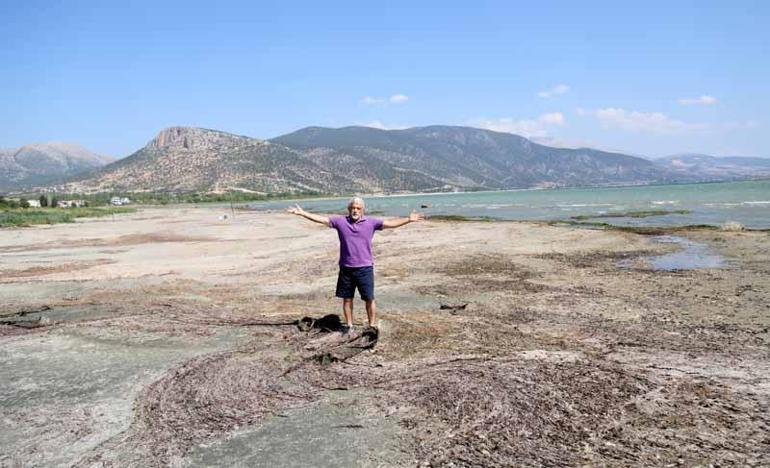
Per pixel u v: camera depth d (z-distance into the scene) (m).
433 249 19.08
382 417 4.78
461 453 4.08
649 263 14.94
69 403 5.35
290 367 6.21
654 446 4.12
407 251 18.78
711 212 36.50
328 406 5.07
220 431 4.61
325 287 12.11
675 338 7.29
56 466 4.10
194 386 5.68
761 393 5.13
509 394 5.18
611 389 5.29
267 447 4.29
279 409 5.04
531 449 4.11
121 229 39.31
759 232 21.50
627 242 20.12
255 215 61.62
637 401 4.99
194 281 13.42
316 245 21.89
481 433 4.39
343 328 7.77
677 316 8.62
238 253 20.23
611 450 4.07
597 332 7.68
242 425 4.71
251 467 3.97
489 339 7.27
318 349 6.86
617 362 6.20
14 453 4.32
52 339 7.76
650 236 21.94
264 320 8.69
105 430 4.70
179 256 19.81
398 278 13.01
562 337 7.41
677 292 10.63
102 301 10.78
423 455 4.07
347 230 7.46
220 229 36.16
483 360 6.28
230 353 6.84
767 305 9.20
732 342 7.02
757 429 4.36
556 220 34.66
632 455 3.98
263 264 16.59
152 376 6.07
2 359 6.89
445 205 76.69
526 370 5.88
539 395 5.16
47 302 10.89
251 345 7.20
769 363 6.08
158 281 13.47
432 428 4.51
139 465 4.07
